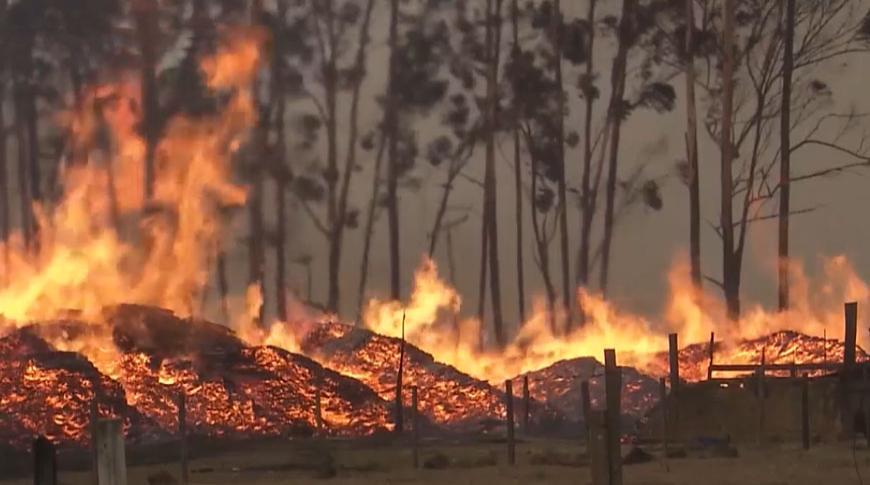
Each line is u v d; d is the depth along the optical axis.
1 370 83.00
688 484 47.75
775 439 67.69
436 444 77.19
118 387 84.44
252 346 97.12
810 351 99.19
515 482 50.69
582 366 106.00
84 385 82.31
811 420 68.31
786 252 120.62
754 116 125.19
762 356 88.88
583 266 141.38
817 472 51.25
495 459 61.81
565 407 99.44
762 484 47.34
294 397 90.38
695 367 104.69
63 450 75.56
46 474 23.06
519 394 103.38
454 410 97.06
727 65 121.50
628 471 53.31
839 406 67.75
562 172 144.62
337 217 148.00
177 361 91.81
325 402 90.56
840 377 68.00
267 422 86.56
